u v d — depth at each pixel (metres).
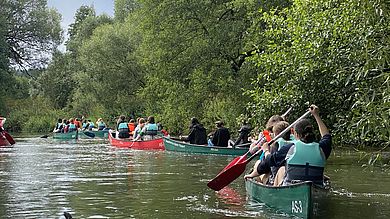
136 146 20.77
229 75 22.58
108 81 38.22
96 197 8.24
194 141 18.47
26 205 7.58
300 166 6.87
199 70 23.06
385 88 7.07
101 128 33.66
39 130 42.50
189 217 6.67
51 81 49.56
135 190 8.96
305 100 12.74
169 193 8.63
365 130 7.16
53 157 16.08
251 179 8.23
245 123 17.59
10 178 10.64
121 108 38.91
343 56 10.81
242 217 6.62
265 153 7.98
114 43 37.59
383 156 14.91
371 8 7.02
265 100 13.48
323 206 7.07
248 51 20.88
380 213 6.88
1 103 43.28
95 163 13.98
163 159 15.25
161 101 28.66
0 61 43.06
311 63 12.13
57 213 6.99
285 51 13.42
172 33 23.95
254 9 21.36
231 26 22.72
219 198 8.11
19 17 47.16
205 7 23.39
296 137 7.12
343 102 12.39
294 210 6.42
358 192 8.63
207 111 25.11
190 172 11.70
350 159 14.56
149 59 25.64
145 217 6.70
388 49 6.89
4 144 23.03
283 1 21.34
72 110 43.62
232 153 16.66
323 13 11.77
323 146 6.92
